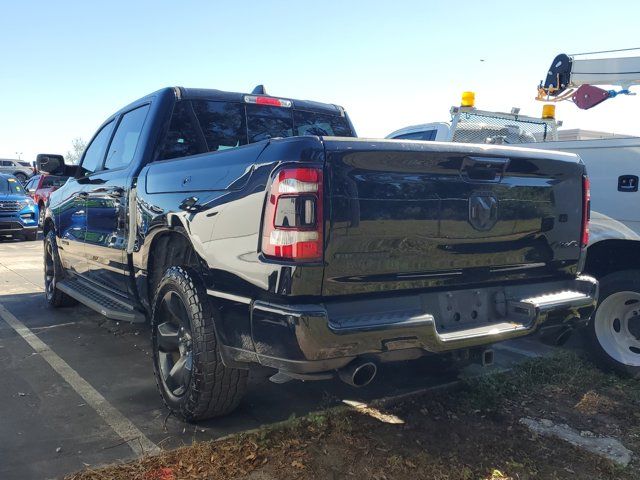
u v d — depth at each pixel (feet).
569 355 16.34
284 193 9.07
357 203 9.42
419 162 10.05
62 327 19.95
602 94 23.90
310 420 12.01
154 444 11.14
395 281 10.03
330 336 8.87
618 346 15.46
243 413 12.60
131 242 14.70
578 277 12.89
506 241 11.53
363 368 9.61
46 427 11.89
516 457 10.94
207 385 11.16
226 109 16.71
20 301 24.29
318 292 9.19
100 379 14.80
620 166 15.31
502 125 25.88
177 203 12.05
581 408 13.30
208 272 10.80
